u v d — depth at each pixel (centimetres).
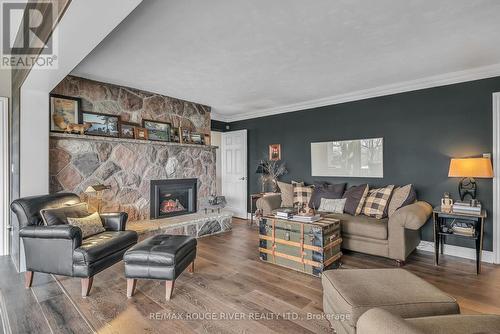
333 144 452
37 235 237
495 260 313
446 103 346
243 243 395
